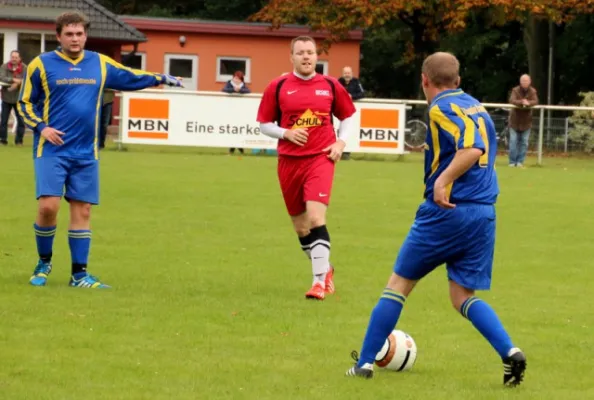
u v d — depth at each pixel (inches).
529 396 482.3
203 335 593.9
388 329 506.6
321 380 503.5
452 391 488.7
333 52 3243.1
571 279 805.2
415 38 3095.5
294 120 730.2
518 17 2834.6
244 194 1322.6
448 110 492.7
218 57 3253.0
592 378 520.4
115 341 574.2
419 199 1317.7
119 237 960.9
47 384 485.7
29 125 713.0
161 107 1956.2
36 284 731.4
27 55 2893.7
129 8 4060.0
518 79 3676.2
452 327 631.2
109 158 1790.1
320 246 716.7
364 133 1947.6
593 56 3555.6
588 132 2121.1
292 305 685.9
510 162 1957.4
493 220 505.0
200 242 948.0
